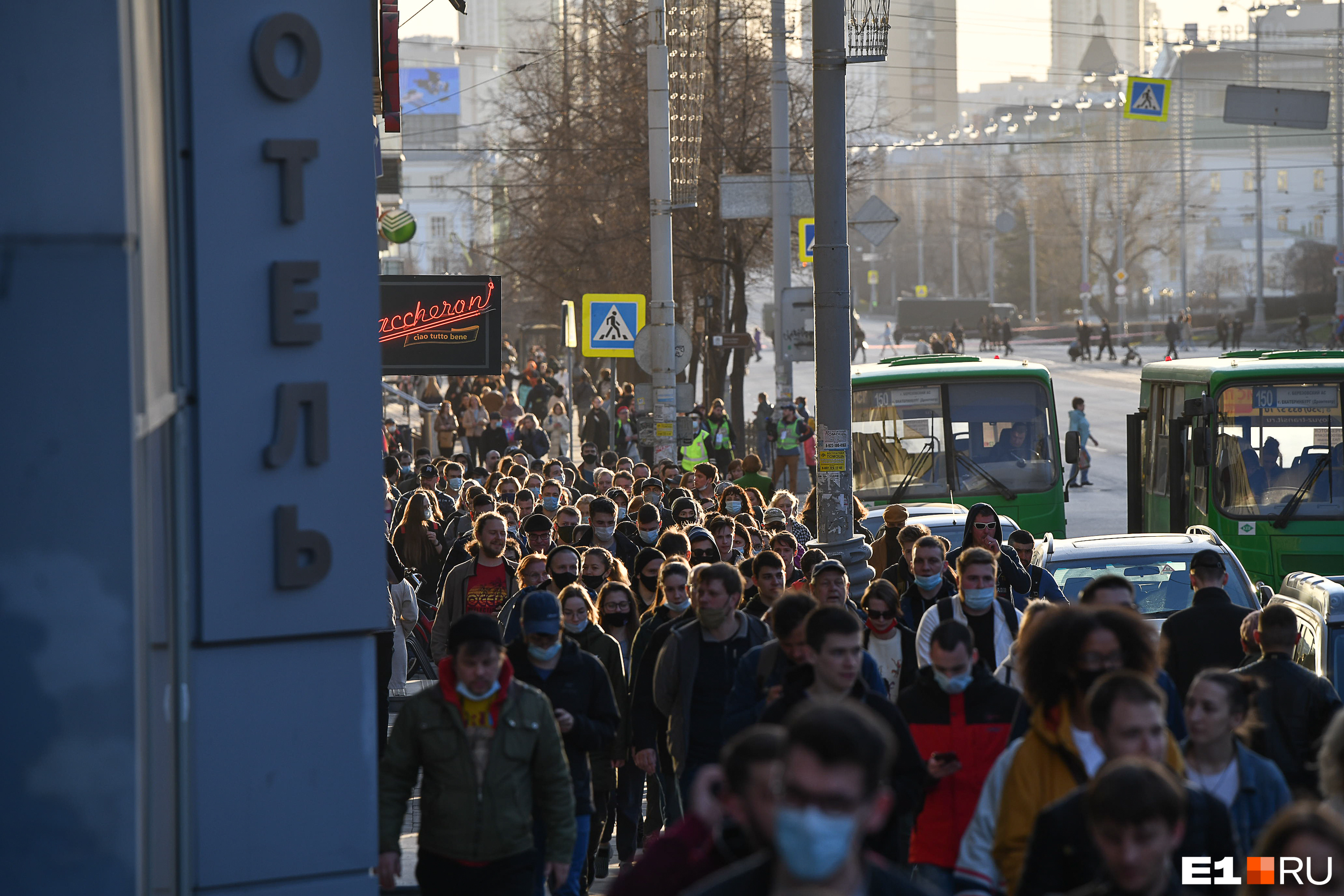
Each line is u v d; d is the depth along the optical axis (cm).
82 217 1429
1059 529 6888
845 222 4106
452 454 12975
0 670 1419
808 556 3631
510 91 15650
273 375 1836
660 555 3509
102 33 1429
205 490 1812
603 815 3011
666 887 1451
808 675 2056
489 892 2048
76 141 1429
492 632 2041
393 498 6550
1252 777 1792
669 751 2855
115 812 1429
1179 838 1291
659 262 7594
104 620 1429
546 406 15562
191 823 1819
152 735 1538
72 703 1429
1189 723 1783
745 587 3400
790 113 12900
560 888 2156
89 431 1430
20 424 1423
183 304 1811
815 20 4069
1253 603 4138
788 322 8244
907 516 4547
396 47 5747
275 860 1848
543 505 5862
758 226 13025
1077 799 1465
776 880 1128
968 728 2131
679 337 7669
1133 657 1681
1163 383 6769
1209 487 5869
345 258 1855
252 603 1825
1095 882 1403
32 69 1423
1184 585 4262
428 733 2053
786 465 10394
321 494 1848
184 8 1806
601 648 2912
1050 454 6900
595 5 13788
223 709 1834
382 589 1872
